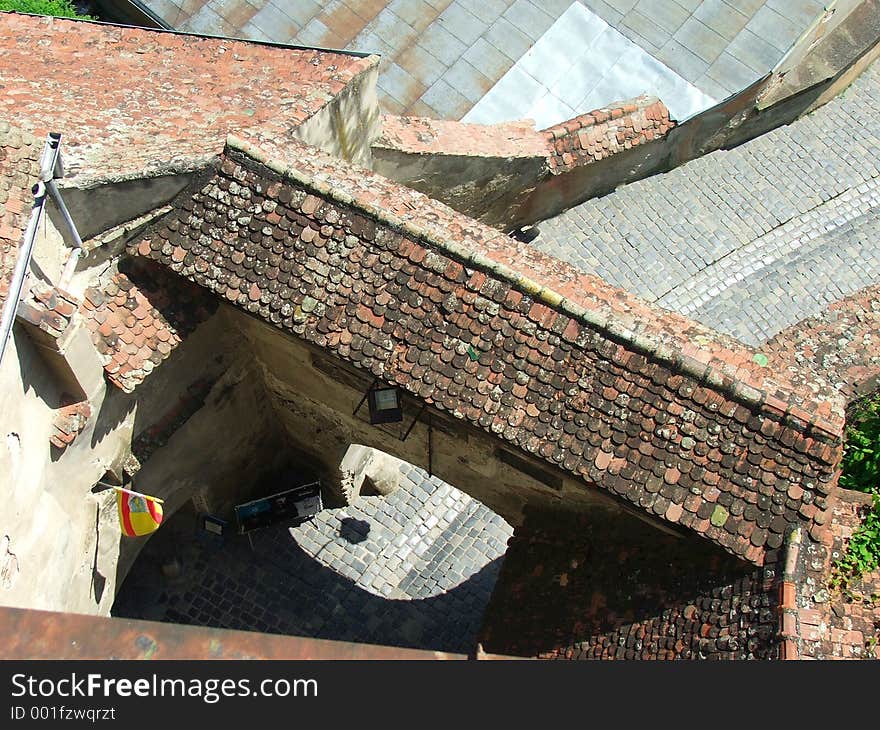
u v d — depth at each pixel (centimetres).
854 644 1234
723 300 2275
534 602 1495
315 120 1628
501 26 2439
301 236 1452
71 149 1452
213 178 1493
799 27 2412
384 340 1402
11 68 1709
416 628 2225
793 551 1250
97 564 1706
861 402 1675
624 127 2236
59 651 495
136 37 1861
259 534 2303
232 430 1942
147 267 1537
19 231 1284
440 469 1744
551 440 1330
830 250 2355
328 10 2470
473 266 1385
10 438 1316
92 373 1458
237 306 1466
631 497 1296
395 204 1459
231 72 1784
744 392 1277
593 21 2438
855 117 2583
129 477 1695
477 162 2044
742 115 2405
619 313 1350
